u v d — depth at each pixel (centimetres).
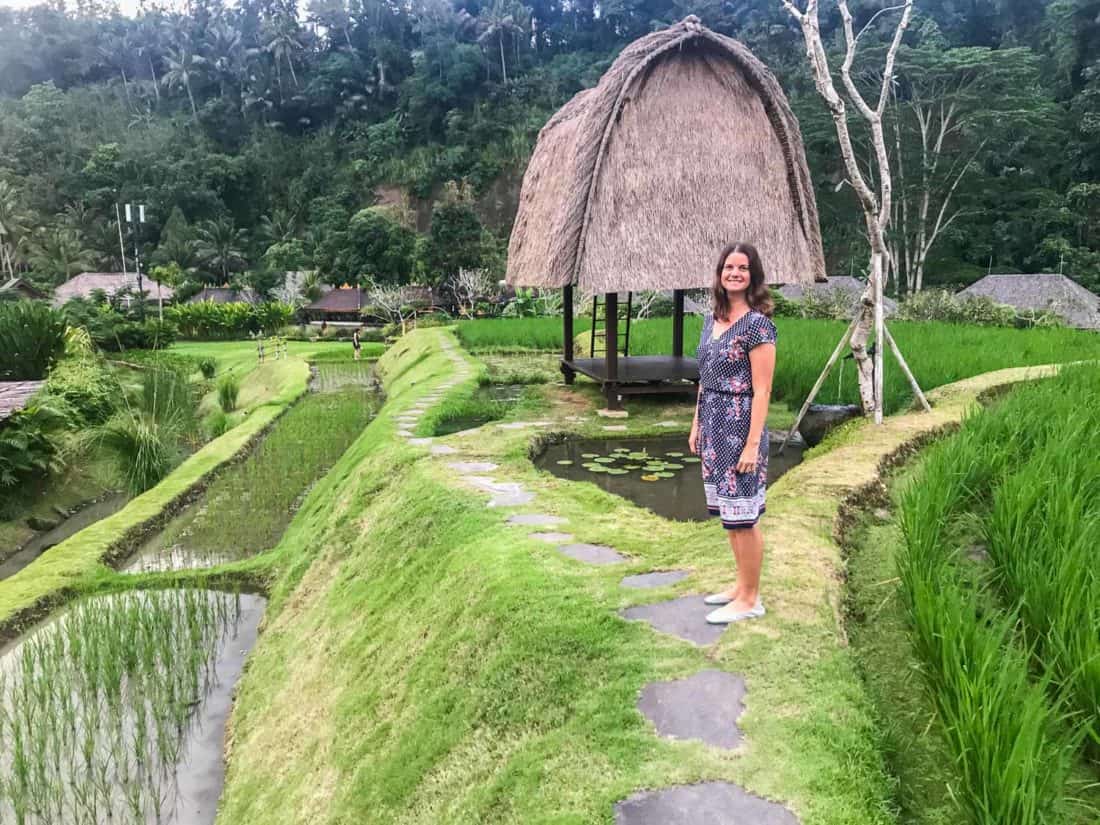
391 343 3384
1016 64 3666
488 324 2109
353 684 426
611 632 325
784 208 852
